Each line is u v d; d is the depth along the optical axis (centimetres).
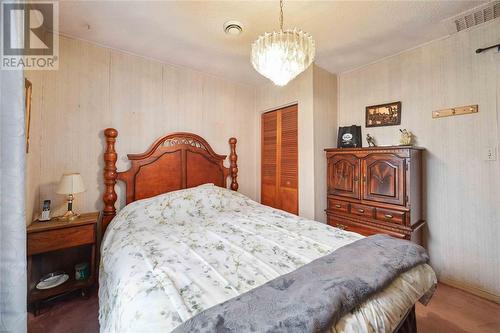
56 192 179
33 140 181
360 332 78
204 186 256
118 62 226
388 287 100
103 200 211
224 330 68
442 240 211
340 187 248
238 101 320
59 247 173
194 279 103
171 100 260
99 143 216
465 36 197
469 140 196
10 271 86
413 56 227
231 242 149
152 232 170
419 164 216
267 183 325
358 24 186
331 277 97
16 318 86
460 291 198
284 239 154
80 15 172
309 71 264
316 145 264
